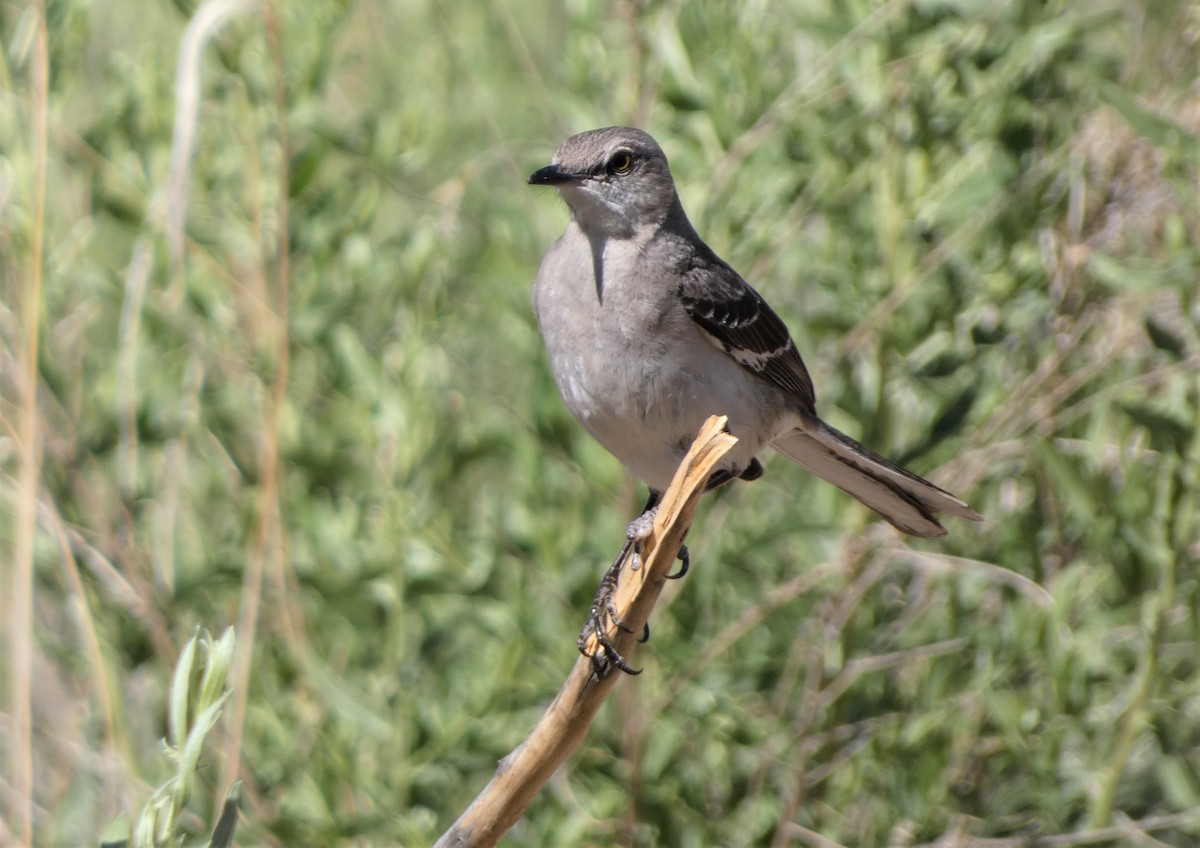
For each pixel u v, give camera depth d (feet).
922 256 33.99
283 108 32.68
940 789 31.76
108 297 33.60
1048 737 29.94
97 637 32.81
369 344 35.53
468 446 34.45
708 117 33.78
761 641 34.14
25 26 31.35
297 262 34.78
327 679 30.94
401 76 39.32
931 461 32.73
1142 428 31.07
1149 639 28.94
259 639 33.50
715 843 32.22
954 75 33.60
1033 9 33.19
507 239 35.94
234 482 34.37
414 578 32.45
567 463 33.86
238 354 34.19
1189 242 31.14
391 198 40.01
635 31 34.32
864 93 33.35
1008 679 32.30
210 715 18.44
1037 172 32.89
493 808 22.07
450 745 31.45
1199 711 30.53
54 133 32.91
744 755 33.47
